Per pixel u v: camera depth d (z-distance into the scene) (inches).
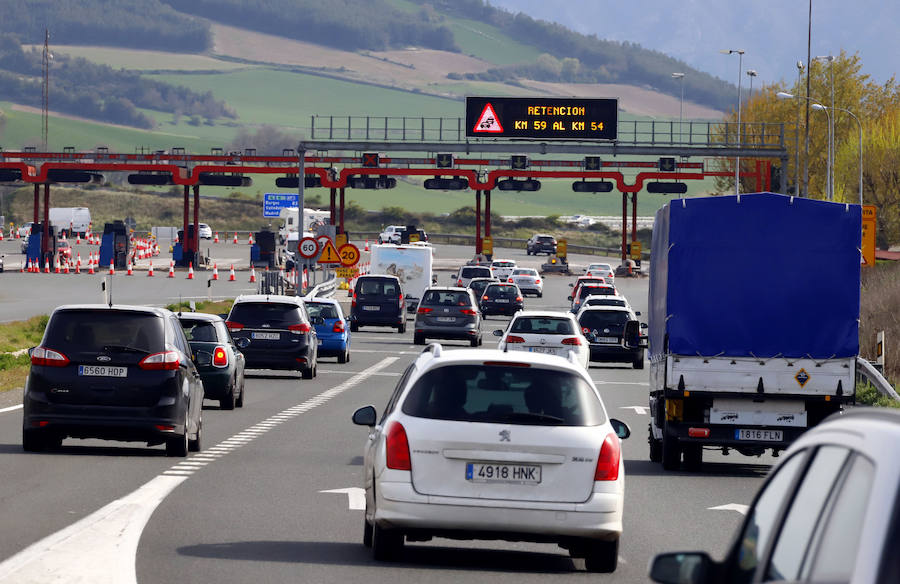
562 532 1491.1
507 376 1535.4
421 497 1491.1
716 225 2600.9
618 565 1578.5
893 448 555.8
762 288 2596.0
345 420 3299.7
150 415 2436.0
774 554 644.1
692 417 2618.1
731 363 2588.6
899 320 5984.3
